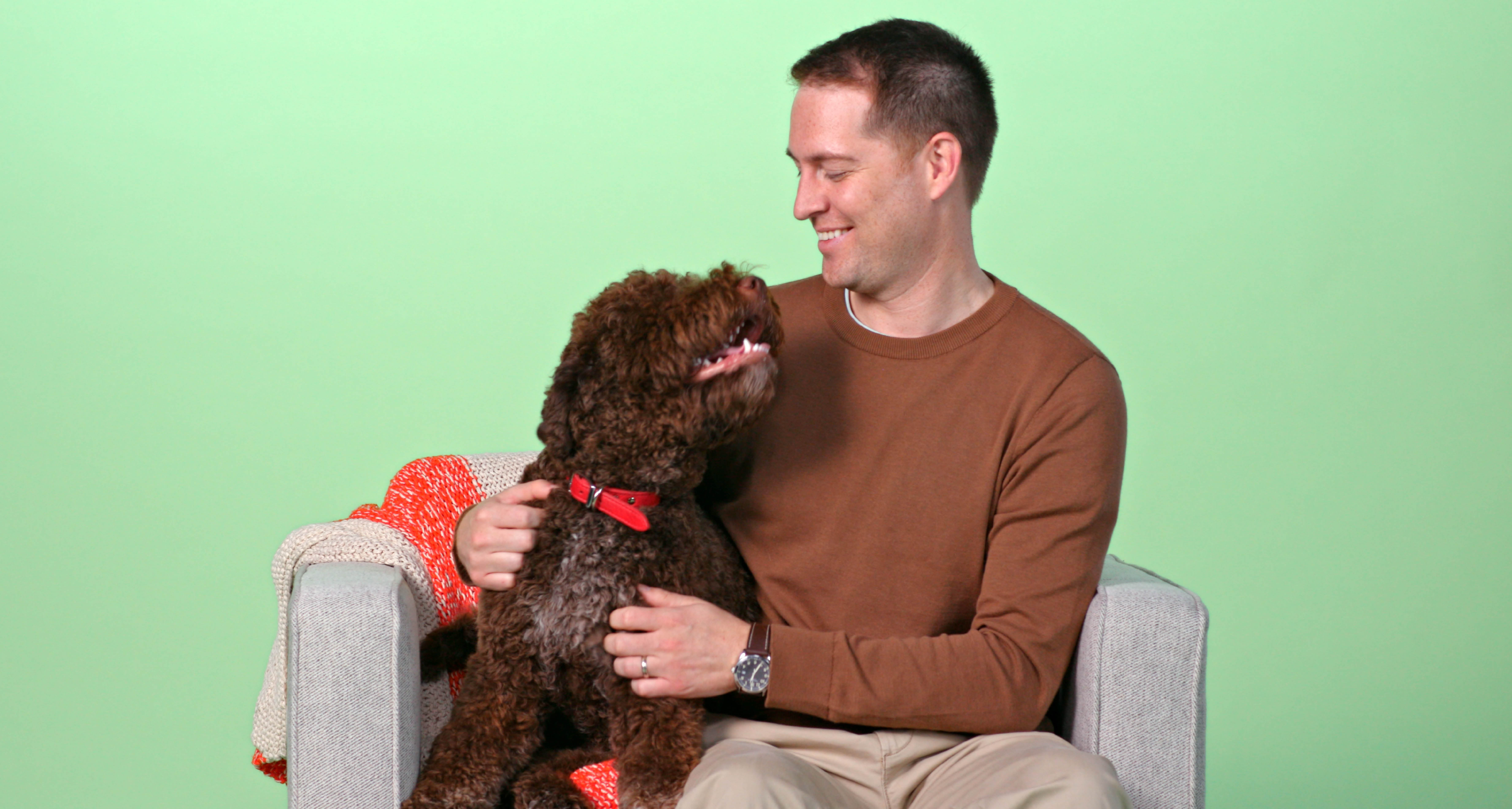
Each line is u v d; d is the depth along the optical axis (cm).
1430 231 433
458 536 240
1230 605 433
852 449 240
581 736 245
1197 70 427
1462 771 402
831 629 238
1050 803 193
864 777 225
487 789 221
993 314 241
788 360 250
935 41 242
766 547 246
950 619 238
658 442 223
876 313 249
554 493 230
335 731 216
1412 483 436
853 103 235
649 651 215
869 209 237
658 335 217
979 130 244
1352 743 418
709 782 196
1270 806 390
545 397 236
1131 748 225
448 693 260
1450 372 436
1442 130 430
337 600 218
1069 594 226
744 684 215
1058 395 232
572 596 222
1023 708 220
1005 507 231
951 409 237
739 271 235
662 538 228
